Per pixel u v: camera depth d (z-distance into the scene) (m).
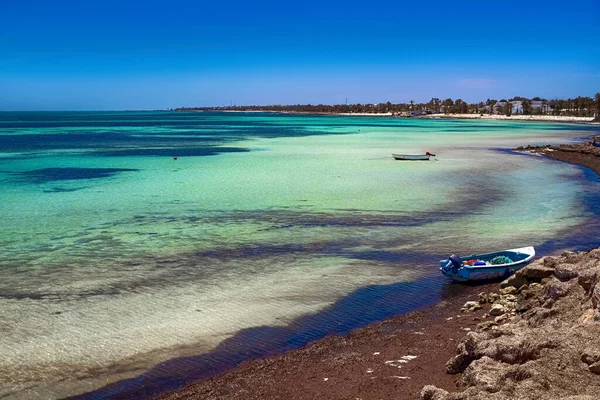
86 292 16.62
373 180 38.91
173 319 14.61
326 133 108.50
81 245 21.83
